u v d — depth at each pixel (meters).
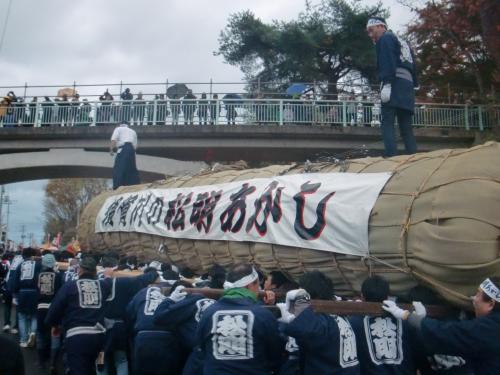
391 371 3.72
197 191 7.77
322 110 20.23
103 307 6.31
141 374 5.41
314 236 5.18
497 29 16.03
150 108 21.09
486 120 19.33
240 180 7.11
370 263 4.63
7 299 11.62
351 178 5.19
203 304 4.72
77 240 13.52
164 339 5.28
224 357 3.89
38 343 8.45
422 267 4.15
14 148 22.17
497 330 3.33
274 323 3.95
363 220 4.69
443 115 19.59
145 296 5.57
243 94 21.59
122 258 8.78
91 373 6.22
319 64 30.03
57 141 21.91
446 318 4.02
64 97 22.56
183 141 20.91
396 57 6.68
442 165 4.50
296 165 6.50
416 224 4.27
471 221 3.91
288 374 4.23
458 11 19.94
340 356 3.65
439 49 22.31
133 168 13.08
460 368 3.94
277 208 5.78
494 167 4.16
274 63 30.58
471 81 22.92
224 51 31.17
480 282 3.84
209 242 6.99
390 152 6.59
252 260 6.15
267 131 20.00
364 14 28.42
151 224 8.72
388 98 6.52
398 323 3.83
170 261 8.19
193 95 22.09
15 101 22.52
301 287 4.14
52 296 8.40
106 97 22.16
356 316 3.87
